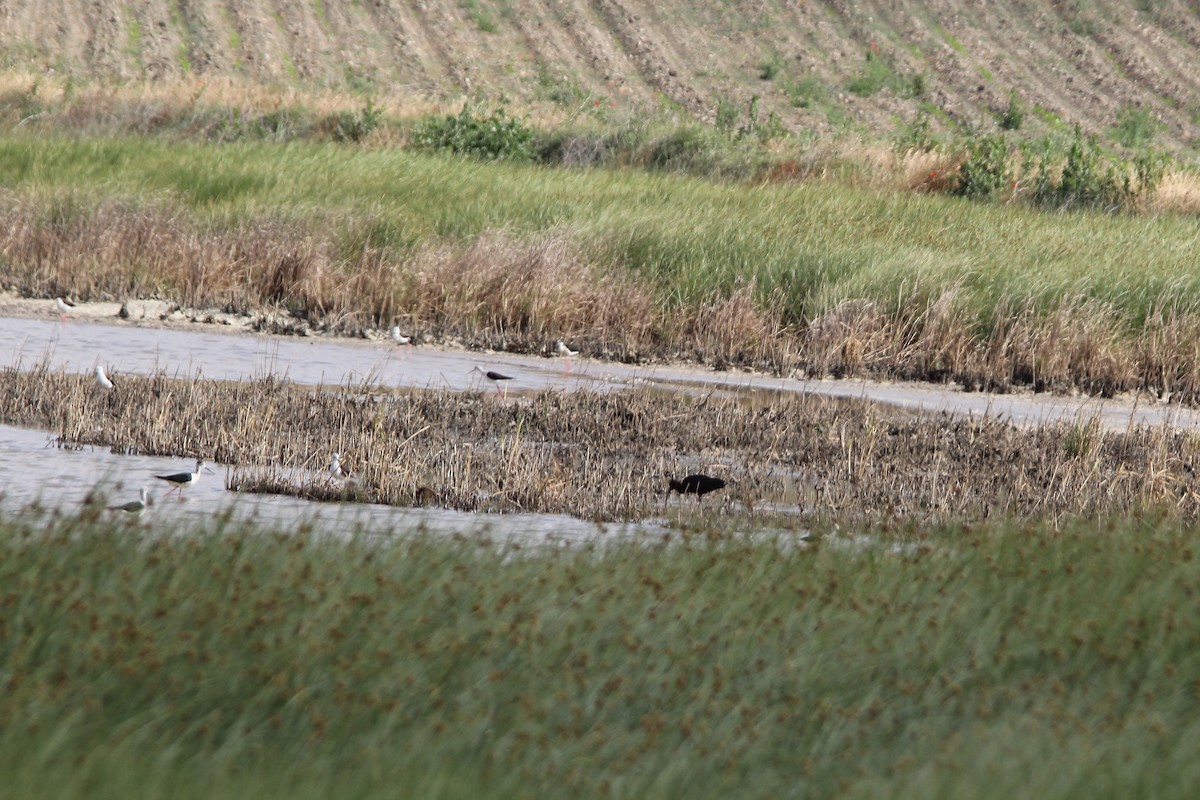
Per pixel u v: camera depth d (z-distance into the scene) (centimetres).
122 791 1722
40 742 1811
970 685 2323
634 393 5994
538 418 5275
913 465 4881
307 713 2008
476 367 6444
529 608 2511
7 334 6425
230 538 2848
